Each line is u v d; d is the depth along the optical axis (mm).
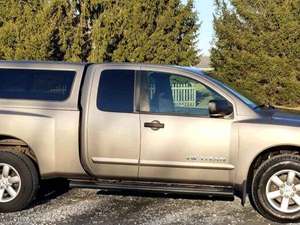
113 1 27203
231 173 6227
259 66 27219
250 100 6598
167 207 6750
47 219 6207
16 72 6777
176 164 6285
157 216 6328
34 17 24781
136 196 7328
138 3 27203
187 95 6430
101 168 6465
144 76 6539
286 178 6191
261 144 6145
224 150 6199
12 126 6551
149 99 6457
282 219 6133
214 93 6395
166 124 6309
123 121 6391
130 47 27172
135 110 6426
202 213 6473
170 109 6402
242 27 28594
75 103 6539
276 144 6129
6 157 6508
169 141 6289
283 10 27281
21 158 6527
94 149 6441
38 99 6633
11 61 6879
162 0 28625
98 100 6496
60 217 6289
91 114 6457
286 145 6152
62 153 6508
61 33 25797
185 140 6254
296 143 6098
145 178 6422
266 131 6137
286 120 6270
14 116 6551
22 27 24516
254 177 6242
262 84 27562
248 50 27906
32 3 25719
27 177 6516
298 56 26938
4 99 6664
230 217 6309
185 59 29344
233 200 7086
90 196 7340
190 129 6254
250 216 6359
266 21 27609
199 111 6344
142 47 27312
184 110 6375
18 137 6551
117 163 6406
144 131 6344
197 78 6449
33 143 6531
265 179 6188
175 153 6281
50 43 24875
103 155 6426
